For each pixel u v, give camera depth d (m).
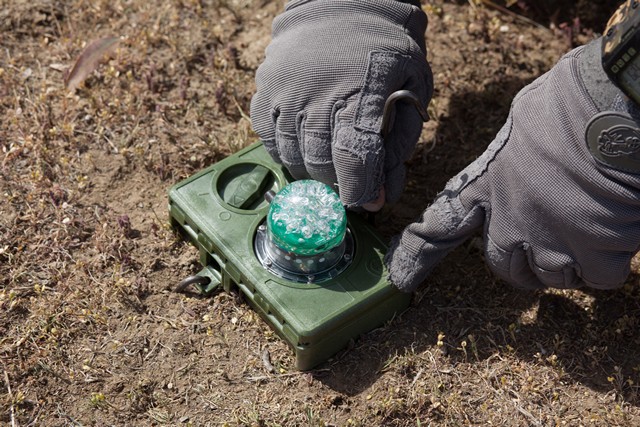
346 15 0.73
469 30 0.92
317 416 0.74
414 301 0.78
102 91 0.87
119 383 0.75
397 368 0.76
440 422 0.74
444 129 0.86
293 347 0.75
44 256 0.79
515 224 0.70
